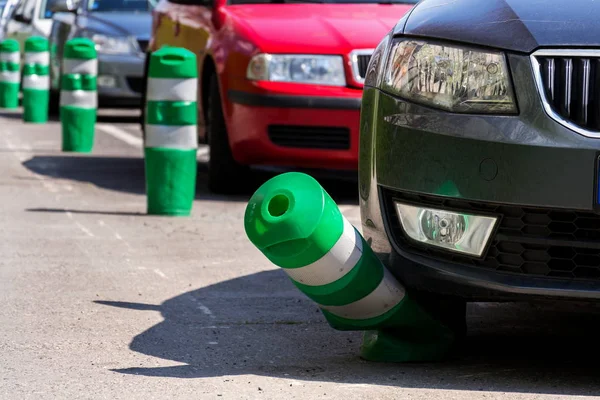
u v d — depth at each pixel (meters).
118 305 5.06
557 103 3.73
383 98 4.14
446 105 3.91
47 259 6.09
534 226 3.75
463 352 4.32
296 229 3.71
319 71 8.14
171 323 4.74
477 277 3.84
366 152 4.25
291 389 3.72
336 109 8.05
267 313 4.96
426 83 3.99
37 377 3.88
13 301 5.10
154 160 7.67
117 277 5.68
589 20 3.80
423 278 3.96
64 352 4.23
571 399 3.60
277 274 5.84
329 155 8.12
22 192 8.72
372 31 8.27
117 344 4.37
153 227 7.23
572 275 3.76
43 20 19.86
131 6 15.77
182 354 4.23
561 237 3.73
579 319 4.97
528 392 3.69
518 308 5.19
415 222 4.00
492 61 3.84
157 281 5.61
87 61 11.78
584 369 4.05
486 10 4.03
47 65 15.56
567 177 3.67
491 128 3.78
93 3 15.96
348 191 9.02
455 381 3.84
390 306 4.04
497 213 3.79
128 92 15.06
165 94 7.67
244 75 8.27
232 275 5.80
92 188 9.05
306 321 4.82
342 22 8.45
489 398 3.61
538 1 3.99
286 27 8.42
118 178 9.73
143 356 4.19
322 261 3.83
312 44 8.16
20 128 14.66
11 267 5.86
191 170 7.73
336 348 4.36
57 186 9.13
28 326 4.64
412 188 3.97
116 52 15.04
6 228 7.06
